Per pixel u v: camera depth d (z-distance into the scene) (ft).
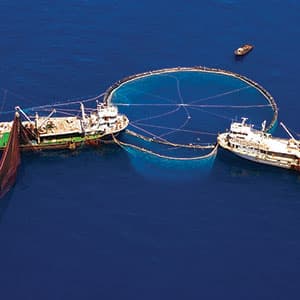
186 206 651.25
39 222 628.69
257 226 634.02
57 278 577.43
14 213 636.48
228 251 607.78
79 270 585.22
